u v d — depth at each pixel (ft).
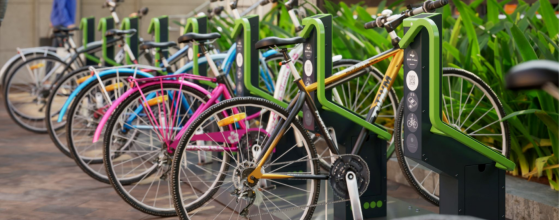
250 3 17.66
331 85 7.73
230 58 10.63
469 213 6.82
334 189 7.52
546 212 7.95
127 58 12.44
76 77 13.01
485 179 6.87
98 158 12.07
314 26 7.60
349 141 7.94
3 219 8.51
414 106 6.41
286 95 12.21
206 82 9.76
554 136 8.97
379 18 7.65
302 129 7.54
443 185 6.98
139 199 9.64
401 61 7.86
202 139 8.41
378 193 8.25
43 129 16.61
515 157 9.99
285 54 7.43
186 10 34.19
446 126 6.27
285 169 9.94
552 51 9.89
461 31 11.84
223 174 8.91
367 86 11.93
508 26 10.07
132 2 33.76
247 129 8.41
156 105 9.70
